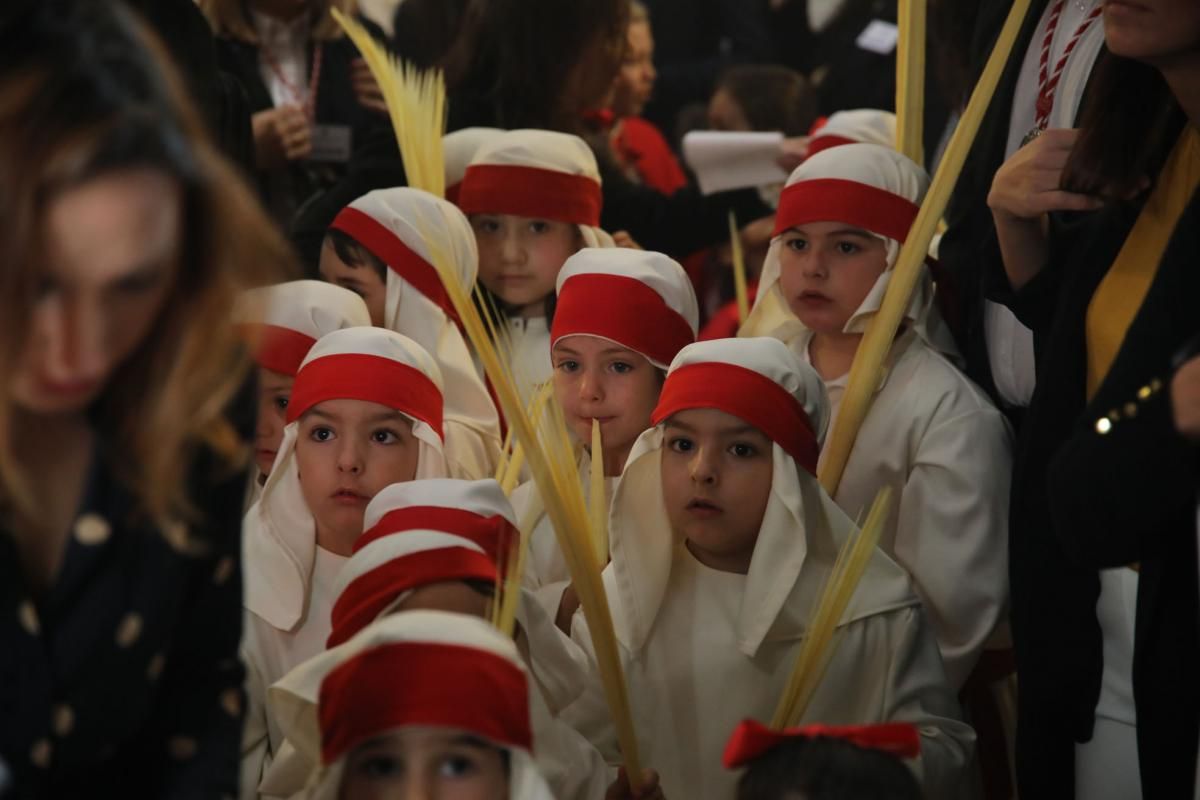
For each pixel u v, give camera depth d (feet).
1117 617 15.46
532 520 15.76
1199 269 11.75
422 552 13.79
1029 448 14.44
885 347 16.96
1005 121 18.04
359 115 25.26
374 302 19.88
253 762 15.58
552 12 24.39
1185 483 10.85
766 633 14.90
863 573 15.17
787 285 18.99
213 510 9.77
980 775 18.31
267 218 9.43
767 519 15.08
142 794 10.03
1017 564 14.67
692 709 15.29
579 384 18.37
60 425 9.07
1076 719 14.61
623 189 25.57
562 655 14.71
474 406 19.35
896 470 17.98
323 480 16.46
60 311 7.95
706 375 15.23
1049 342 14.35
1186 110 13.08
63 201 7.77
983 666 18.30
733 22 33.45
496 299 21.62
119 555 9.14
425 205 19.99
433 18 26.35
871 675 15.03
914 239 16.89
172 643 9.92
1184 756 12.69
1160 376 11.50
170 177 8.14
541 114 24.72
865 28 31.83
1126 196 13.85
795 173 19.12
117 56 8.25
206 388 9.05
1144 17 12.42
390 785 11.09
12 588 8.83
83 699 9.13
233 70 24.45
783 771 11.23
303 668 12.69
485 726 10.91
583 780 14.15
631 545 15.52
